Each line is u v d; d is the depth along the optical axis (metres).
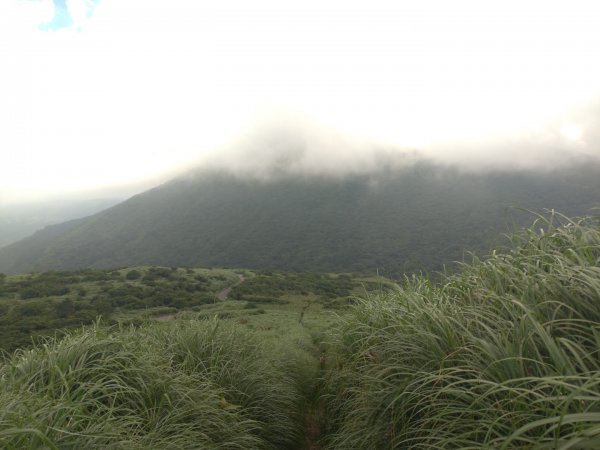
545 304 2.19
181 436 3.19
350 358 4.80
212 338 5.47
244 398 4.93
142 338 4.89
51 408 2.53
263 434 4.70
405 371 2.87
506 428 1.77
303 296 58.72
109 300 55.56
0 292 61.78
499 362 2.00
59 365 3.40
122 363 3.75
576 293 2.13
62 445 2.32
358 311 5.21
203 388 4.30
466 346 2.45
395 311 3.90
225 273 94.31
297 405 5.73
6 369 3.45
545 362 1.96
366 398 3.44
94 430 2.56
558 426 1.26
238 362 5.36
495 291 2.68
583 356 1.81
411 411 2.67
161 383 3.71
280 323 24.47
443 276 3.59
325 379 5.64
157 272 84.00
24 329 34.56
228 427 3.88
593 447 1.21
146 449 2.73
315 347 11.32
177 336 5.43
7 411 2.25
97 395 3.34
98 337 3.97
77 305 51.56
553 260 2.53
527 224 3.04
